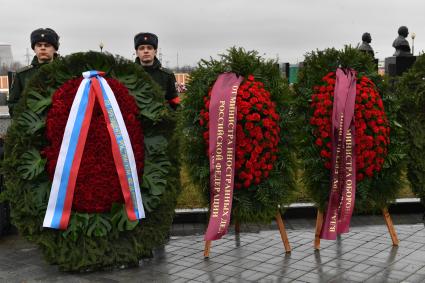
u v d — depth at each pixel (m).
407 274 4.64
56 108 4.91
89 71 5.06
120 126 4.92
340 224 5.39
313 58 5.62
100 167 4.87
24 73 5.83
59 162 4.82
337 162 5.34
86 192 4.84
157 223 5.11
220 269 4.90
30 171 4.82
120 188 4.91
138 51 6.23
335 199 5.36
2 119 9.41
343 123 5.31
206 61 5.42
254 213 5.29
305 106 5.48
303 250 5.48
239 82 5.22
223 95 5.14
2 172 4.91
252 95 5.15
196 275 4.74
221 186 5.11
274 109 5.29
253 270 4.85
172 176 5.21
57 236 4.86
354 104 5.37
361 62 5.68
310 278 4.59
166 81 6.27
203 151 5.27
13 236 6.25
